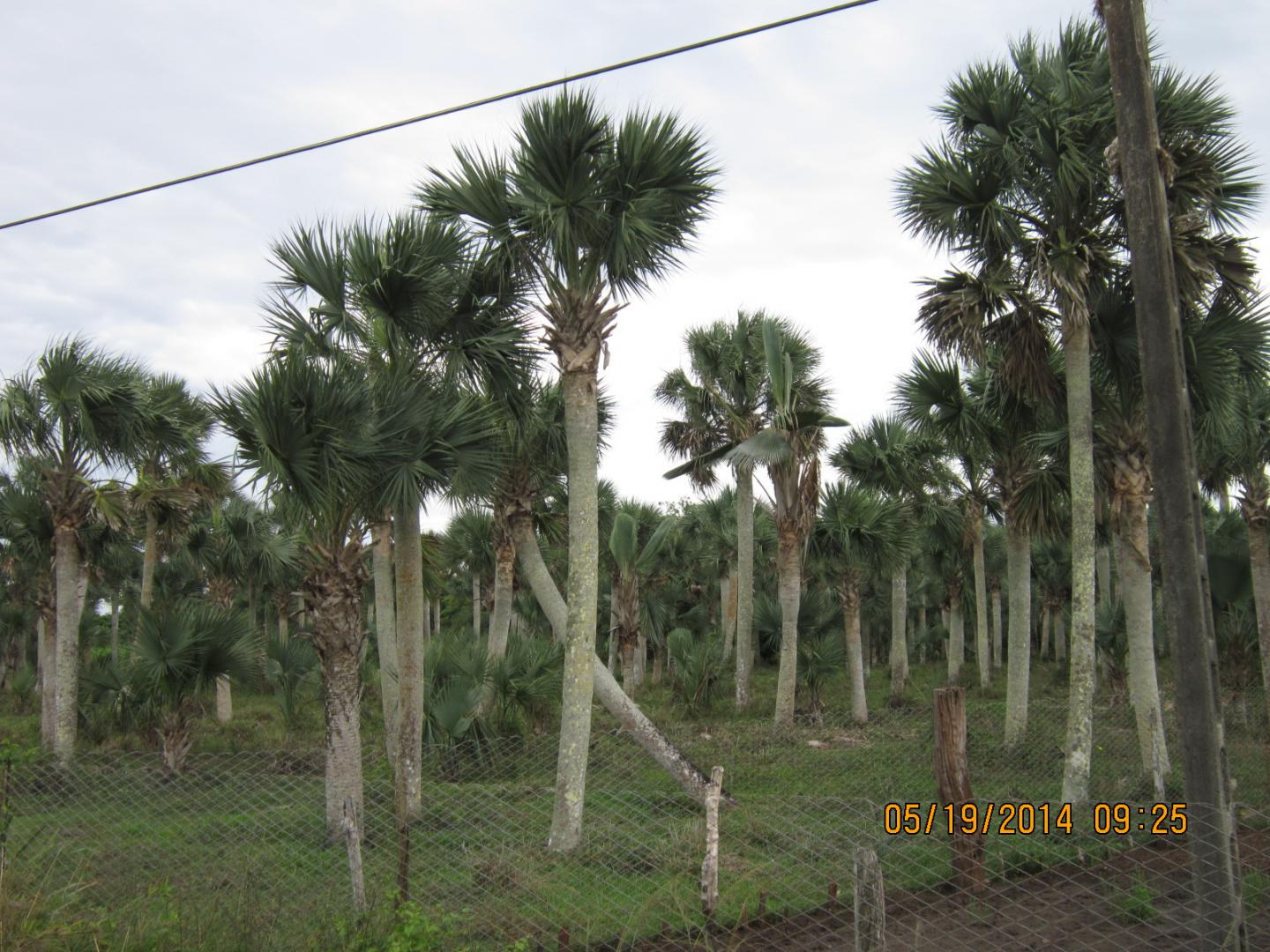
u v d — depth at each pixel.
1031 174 9.86
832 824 7.82
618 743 13.73
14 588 25.52
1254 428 12.98
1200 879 4.29
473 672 12.96
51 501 13.04
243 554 21.67
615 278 9.37
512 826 8.73
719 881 6.24
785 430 17.08
